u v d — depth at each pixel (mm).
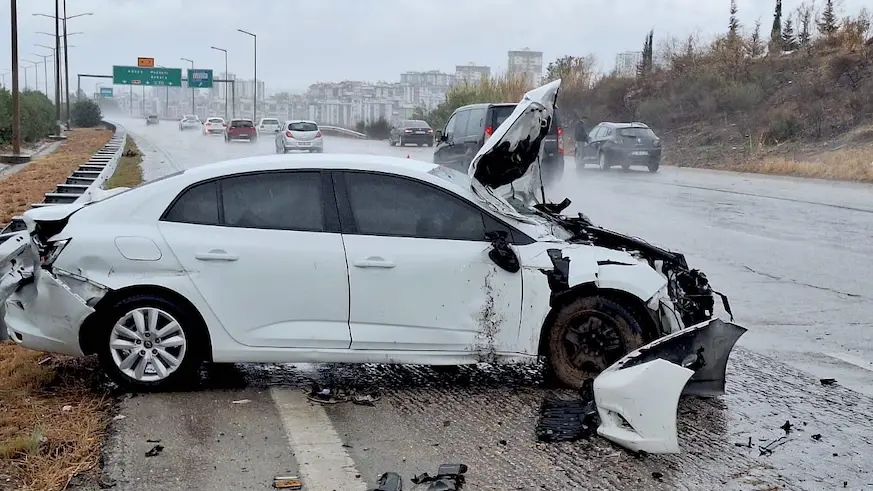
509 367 6602
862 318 8492
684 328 5898
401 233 5848
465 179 6352
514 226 5902
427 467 4754
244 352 5824
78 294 5766
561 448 5027
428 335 5812
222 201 5906
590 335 5941
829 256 12156
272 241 5805
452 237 5855
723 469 4770
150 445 4980
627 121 46906
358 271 5773
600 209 17781
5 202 15617
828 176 26953
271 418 5473
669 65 48531
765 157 32625
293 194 5910
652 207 18250
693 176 28406
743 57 44688
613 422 5082
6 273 6102
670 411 4867
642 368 4969
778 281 10336
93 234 5809
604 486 4527
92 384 6047
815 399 6023
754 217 16625
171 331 5836
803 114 35500
